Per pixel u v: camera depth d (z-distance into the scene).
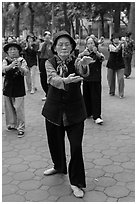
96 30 33.19
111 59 8.29
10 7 37.44
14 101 5.52
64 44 3.25
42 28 41.16
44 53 7.40
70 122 3.33
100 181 3.71
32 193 3.47
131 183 3.66
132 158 4.37
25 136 5.39
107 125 5.96
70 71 3.33
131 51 11.61
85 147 4.80
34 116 6.72
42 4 31.03
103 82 11.41
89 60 3.21
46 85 7.69
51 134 3.64
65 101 3.32
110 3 20.38
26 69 5.18
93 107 6.05
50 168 4.09
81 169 3.40
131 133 5.48
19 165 4.19
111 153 4.55
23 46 9.41
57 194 3.44
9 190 3.54
